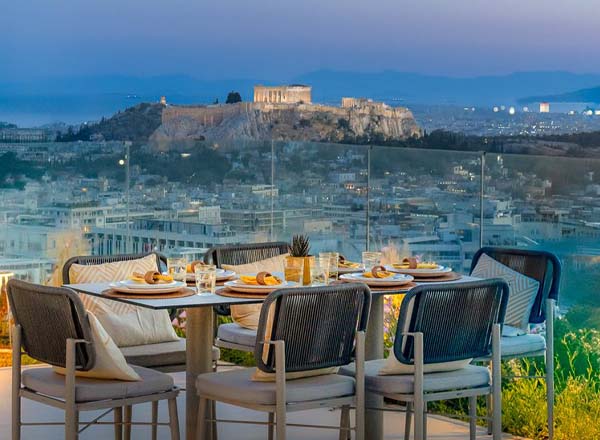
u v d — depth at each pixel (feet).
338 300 15.70
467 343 16.69
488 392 16.96
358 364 16.01
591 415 20.12
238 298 16.35
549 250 22.35
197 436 16.22
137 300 15.89
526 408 20.45
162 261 20.85
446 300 16.17
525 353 19.13
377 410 17.87
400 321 15.98
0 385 24.16
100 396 15.26
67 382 15.02
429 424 21.01
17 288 15.97
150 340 19.19
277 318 15.15
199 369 17.63
